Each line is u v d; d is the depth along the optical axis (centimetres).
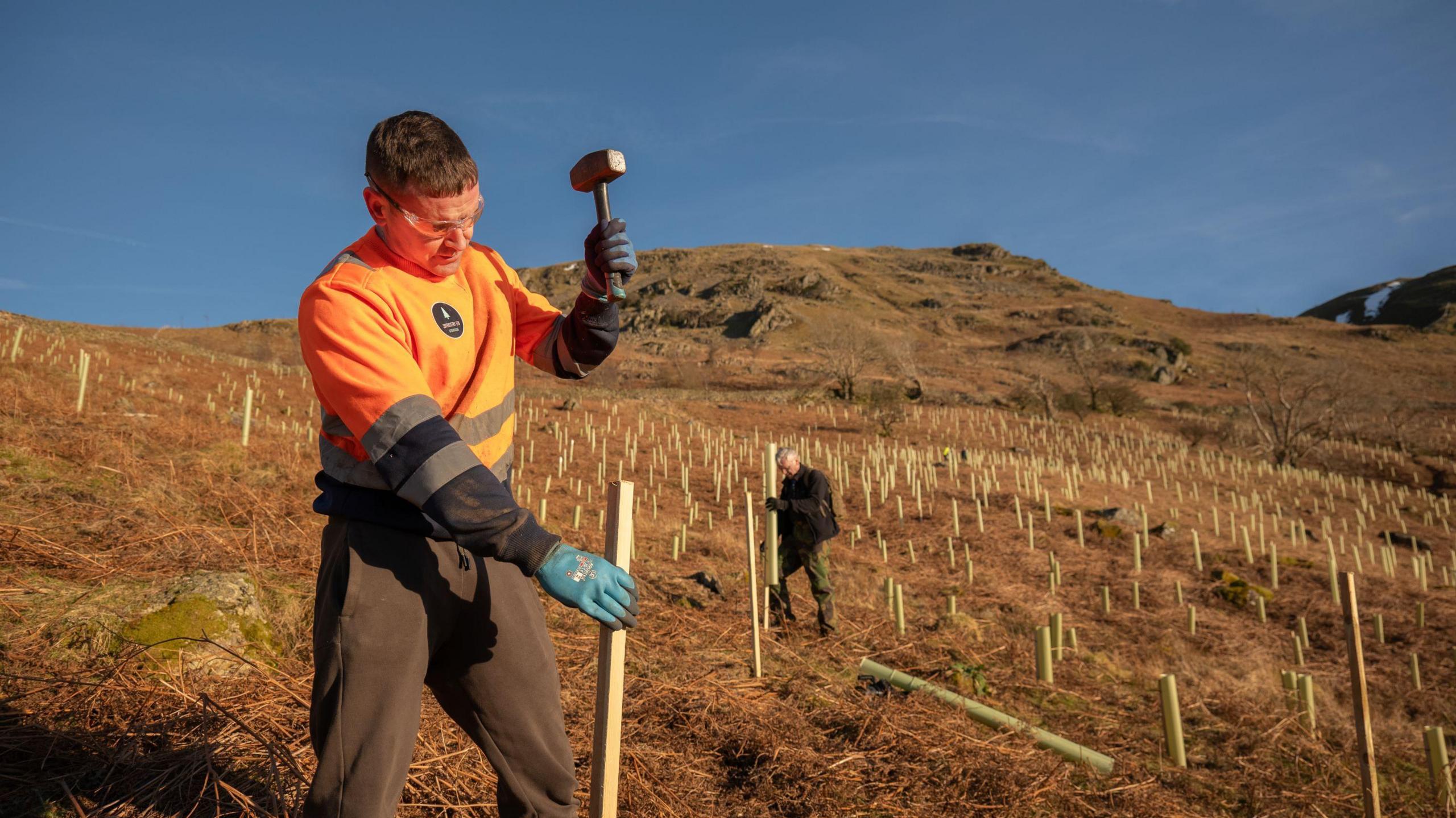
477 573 129
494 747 135
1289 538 1590
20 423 594
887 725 389
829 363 5153
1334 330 9888
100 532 414
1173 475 2422
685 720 358
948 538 1214
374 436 110
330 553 127
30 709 235
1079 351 5828
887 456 2264
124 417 721
